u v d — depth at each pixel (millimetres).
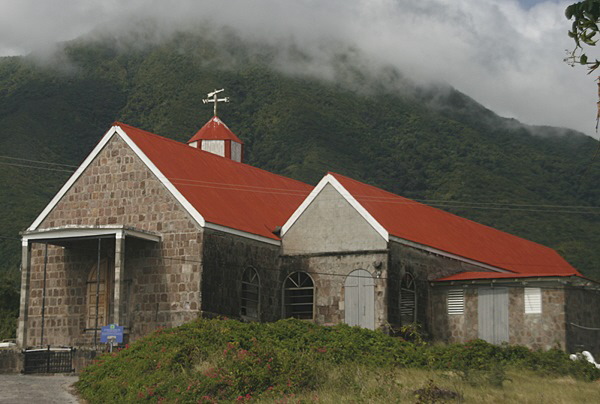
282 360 28594
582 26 10562
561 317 42094
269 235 43812
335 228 43406
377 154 161875
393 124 179750
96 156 43156
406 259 43438
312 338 34062
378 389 25734
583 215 123750
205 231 39844
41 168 134625
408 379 28922
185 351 29781
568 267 57938
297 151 157875
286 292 44031
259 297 42656
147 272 40312
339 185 43750
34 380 33625
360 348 34312
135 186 41875
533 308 42781
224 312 40250
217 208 42469
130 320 40188
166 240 40344
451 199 135500
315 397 25250
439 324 44750
